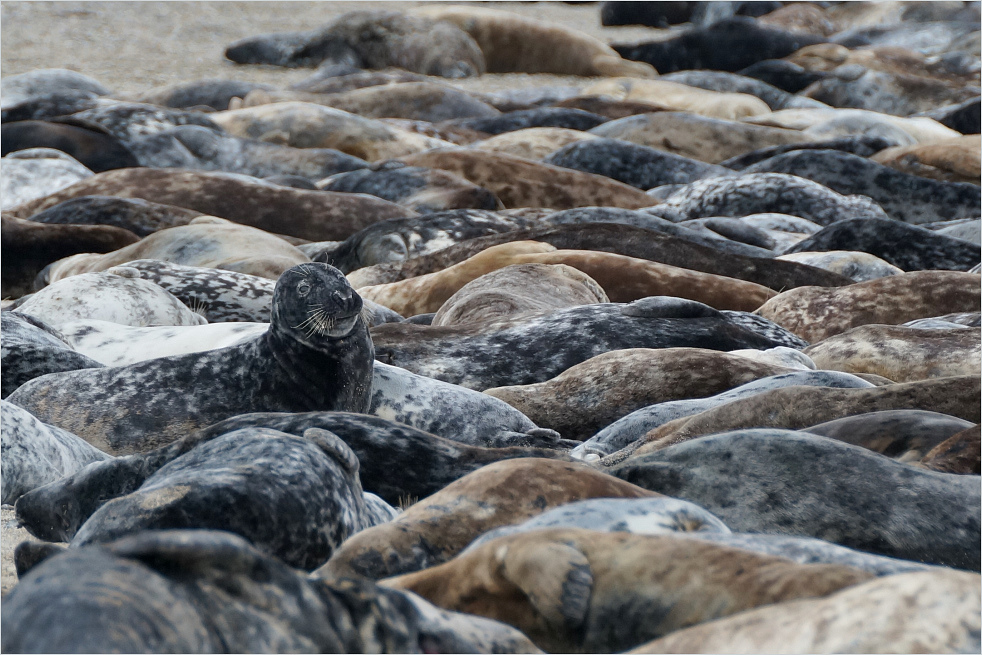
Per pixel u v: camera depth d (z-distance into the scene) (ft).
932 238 145.59
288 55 350.64
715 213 186.19
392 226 153.17
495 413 75.41
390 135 235.81
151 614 20.94
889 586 24.62
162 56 347.36
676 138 234.99
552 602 30.19
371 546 37.09
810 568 28.84
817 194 181.06
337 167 213.66
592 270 122.52
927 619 23.40
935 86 314.55
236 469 40.42
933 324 100.37
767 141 234.58
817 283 126.93
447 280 125.29
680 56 367.66
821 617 24.50
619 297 120.67
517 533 33.55
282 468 40.96
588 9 493.36
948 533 40.45
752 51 359.87
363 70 349.20
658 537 31.71
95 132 215.51
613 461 58.03
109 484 48.60
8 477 55.93
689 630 26.73
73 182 190.70
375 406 75.36
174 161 215.31
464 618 27.63
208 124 228.43
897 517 41.06
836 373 68.90
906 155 207.82
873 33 377.50
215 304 114.73
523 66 364.38
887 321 109.29
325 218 172.24
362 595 25.17
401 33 348.18
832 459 43.55
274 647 22.70
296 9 420.77
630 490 41.37
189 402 72.43
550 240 136.46
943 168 203.41
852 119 251.80
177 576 22.40
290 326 72.54
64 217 162.09
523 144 227.20
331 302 71.51
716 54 363.15
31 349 79.61
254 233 144.87
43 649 19.61
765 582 28.71
